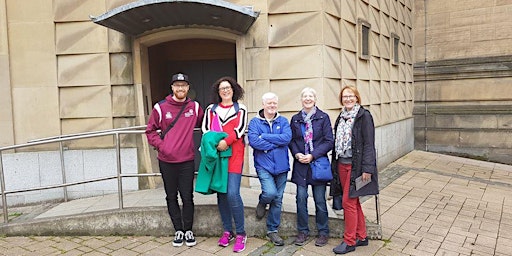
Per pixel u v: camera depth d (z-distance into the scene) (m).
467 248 4.76
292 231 5.10
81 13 6.59
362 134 4.43
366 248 4.70
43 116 6.68
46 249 4.80
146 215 5.19
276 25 6.44
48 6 6.59
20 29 6.60
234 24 6.16
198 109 4.84
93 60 6.65
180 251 4.69
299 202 4.77
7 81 6.58
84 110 6.69
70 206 6.00
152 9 5.48
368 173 4.36
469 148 11.07
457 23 11.06
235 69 7.28
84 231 5.23
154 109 4.69
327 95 6.48
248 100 6.53
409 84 11.47
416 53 11.72
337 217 5.10
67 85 6.66
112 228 5.23
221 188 4.53
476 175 8.80
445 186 7.68
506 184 8.02
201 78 7.39
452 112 11.25
